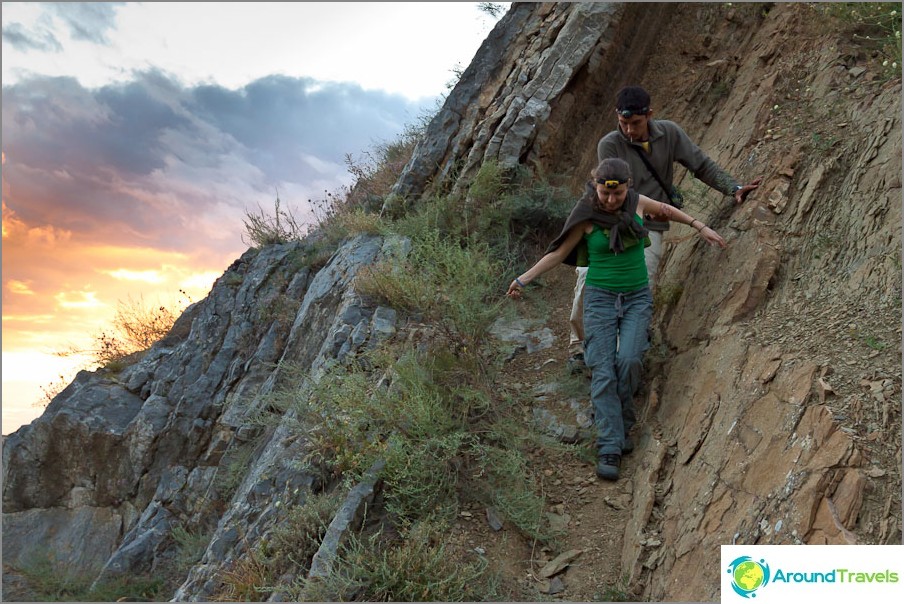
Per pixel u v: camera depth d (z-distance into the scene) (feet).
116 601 19.52
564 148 23.91
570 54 23.27
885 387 11.16
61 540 24.56
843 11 19.20
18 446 26.30
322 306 21.36
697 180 19.02
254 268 27.27
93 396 26.84
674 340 15.94
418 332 16.97
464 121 24.35
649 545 12.39
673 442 13.88
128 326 33.14
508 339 18.57
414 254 19.58
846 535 9.80
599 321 14.70
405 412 14.12
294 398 16.66
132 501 24.30
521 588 12.24
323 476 14.51
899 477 10.06
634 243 14.62
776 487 11.03
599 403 14.39
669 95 23.50
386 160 28.81
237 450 21.34
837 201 14.93
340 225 25.75
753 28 22.58
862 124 15.74
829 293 13.67
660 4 24.52
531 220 21.79
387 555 12.07
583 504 13.87
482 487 13.87
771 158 16.78
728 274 15.38
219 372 24.76
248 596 12.64
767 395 12.46
